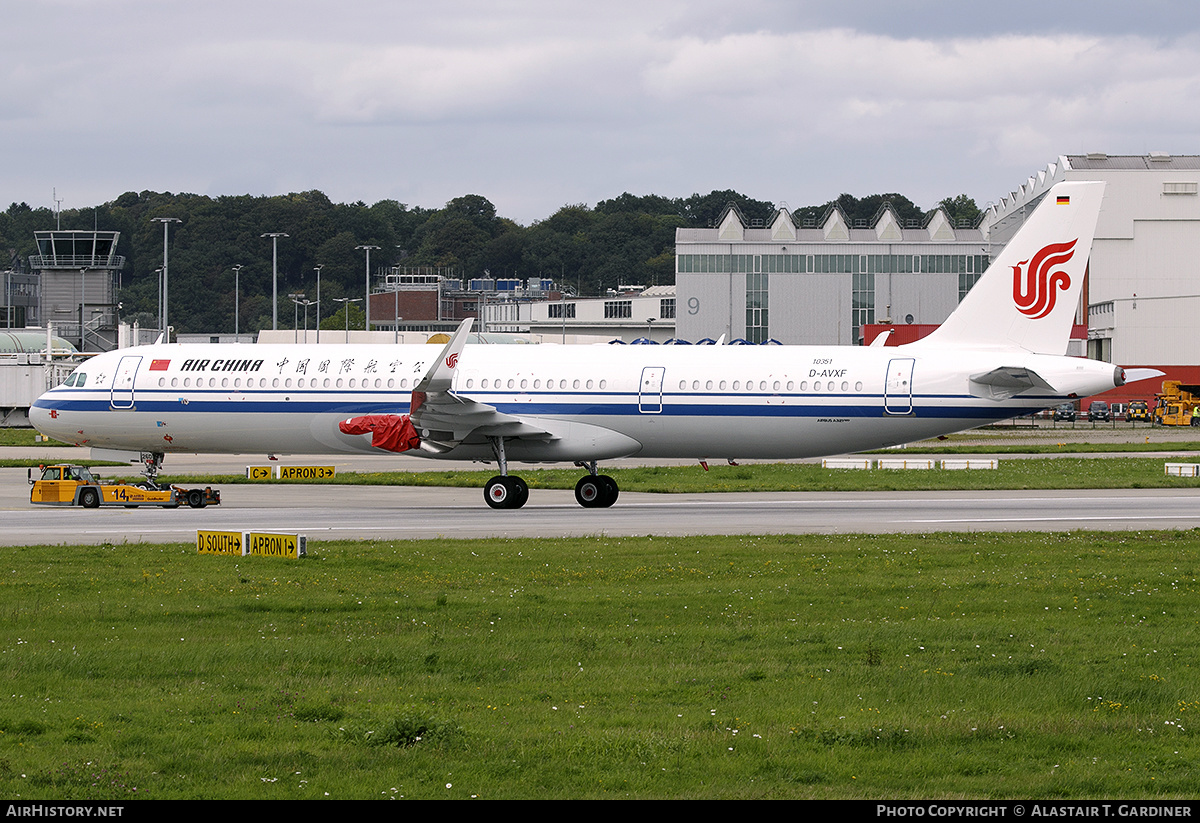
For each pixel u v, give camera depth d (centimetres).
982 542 11425
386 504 15788
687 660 6519
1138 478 19500
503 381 15588
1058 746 5006
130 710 5431
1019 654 6719
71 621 7588
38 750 4831
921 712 5497
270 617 7744
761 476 19962
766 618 7731
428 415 14625
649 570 9631
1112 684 5962
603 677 6128
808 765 4722
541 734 5069
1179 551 10806
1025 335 15038
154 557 10456
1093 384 14412
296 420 15938
